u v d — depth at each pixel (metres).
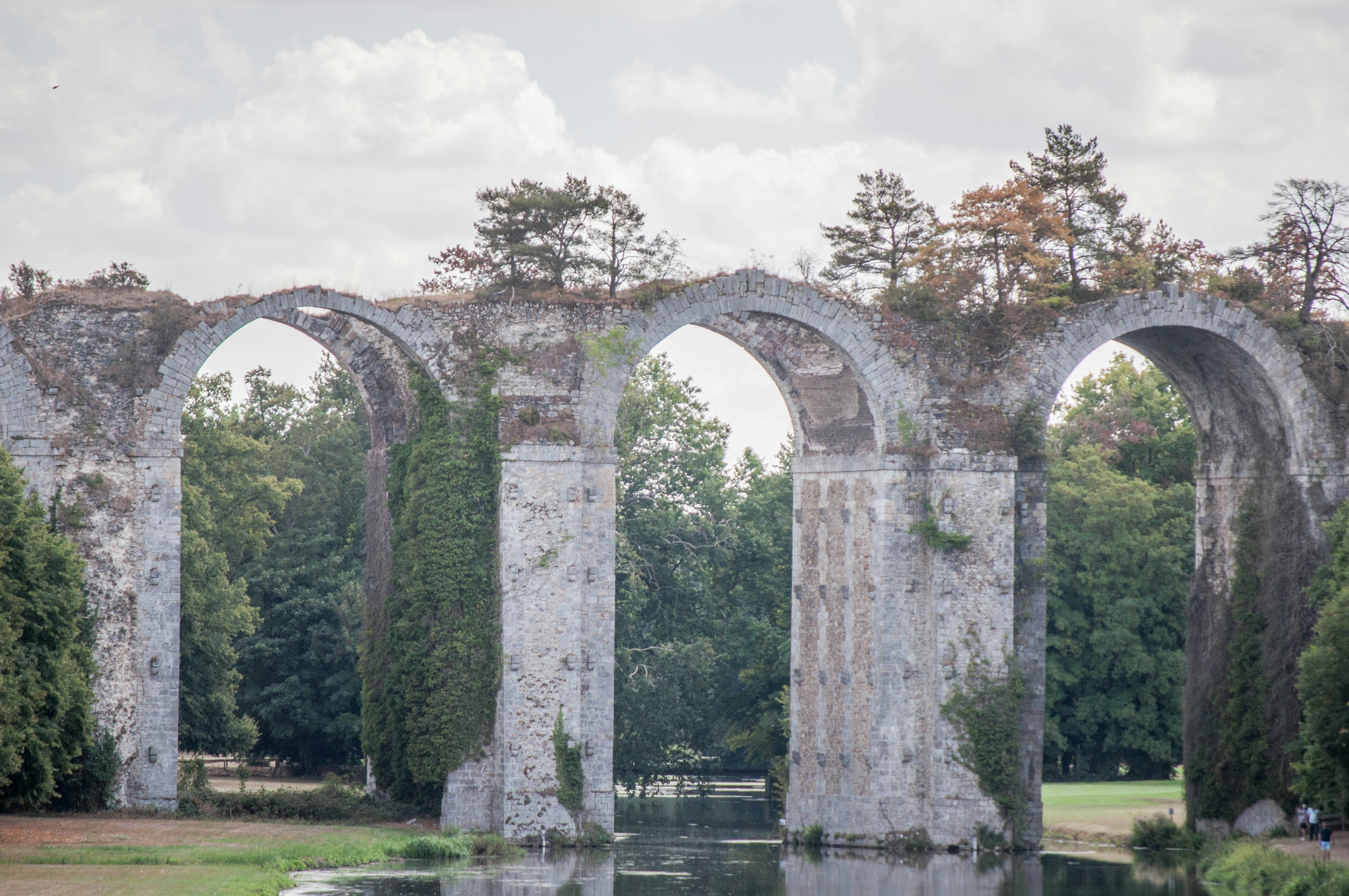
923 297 82.12
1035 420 81.88
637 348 78.56
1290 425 84.06
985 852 78.62
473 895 59.44
